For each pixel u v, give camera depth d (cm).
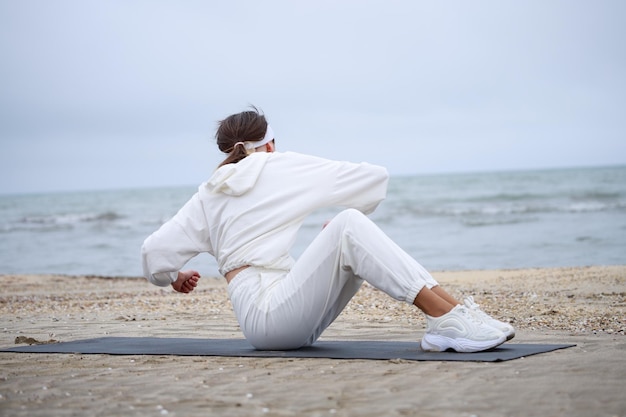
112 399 289
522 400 266
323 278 369
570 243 1800
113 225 3325
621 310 662
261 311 380
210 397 287
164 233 395
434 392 282
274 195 386
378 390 289
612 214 2638
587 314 630
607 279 1004
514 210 2988
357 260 364
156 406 273
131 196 6081
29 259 2005
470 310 374
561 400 265
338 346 414
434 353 370
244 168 388
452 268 1448
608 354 361
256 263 384
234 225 387
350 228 364
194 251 398
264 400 279
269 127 415
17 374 351
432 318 371
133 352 412
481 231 2250
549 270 1195
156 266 392
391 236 2231
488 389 284
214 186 393
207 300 884
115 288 1169
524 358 351
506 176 5138
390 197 3941
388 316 646
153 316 693
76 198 6203
